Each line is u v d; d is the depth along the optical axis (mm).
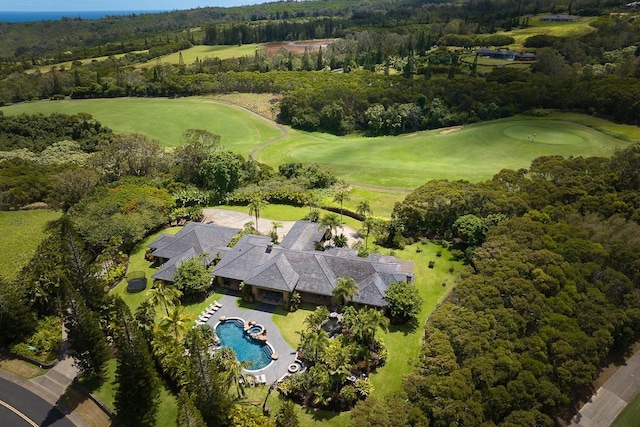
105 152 94750
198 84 182125
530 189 72500
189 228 69312
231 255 61688
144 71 195875
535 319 45594
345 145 132750
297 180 98875
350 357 45969
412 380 39156
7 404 41875
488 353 40625
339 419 40812
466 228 66062
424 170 105750
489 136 121562
